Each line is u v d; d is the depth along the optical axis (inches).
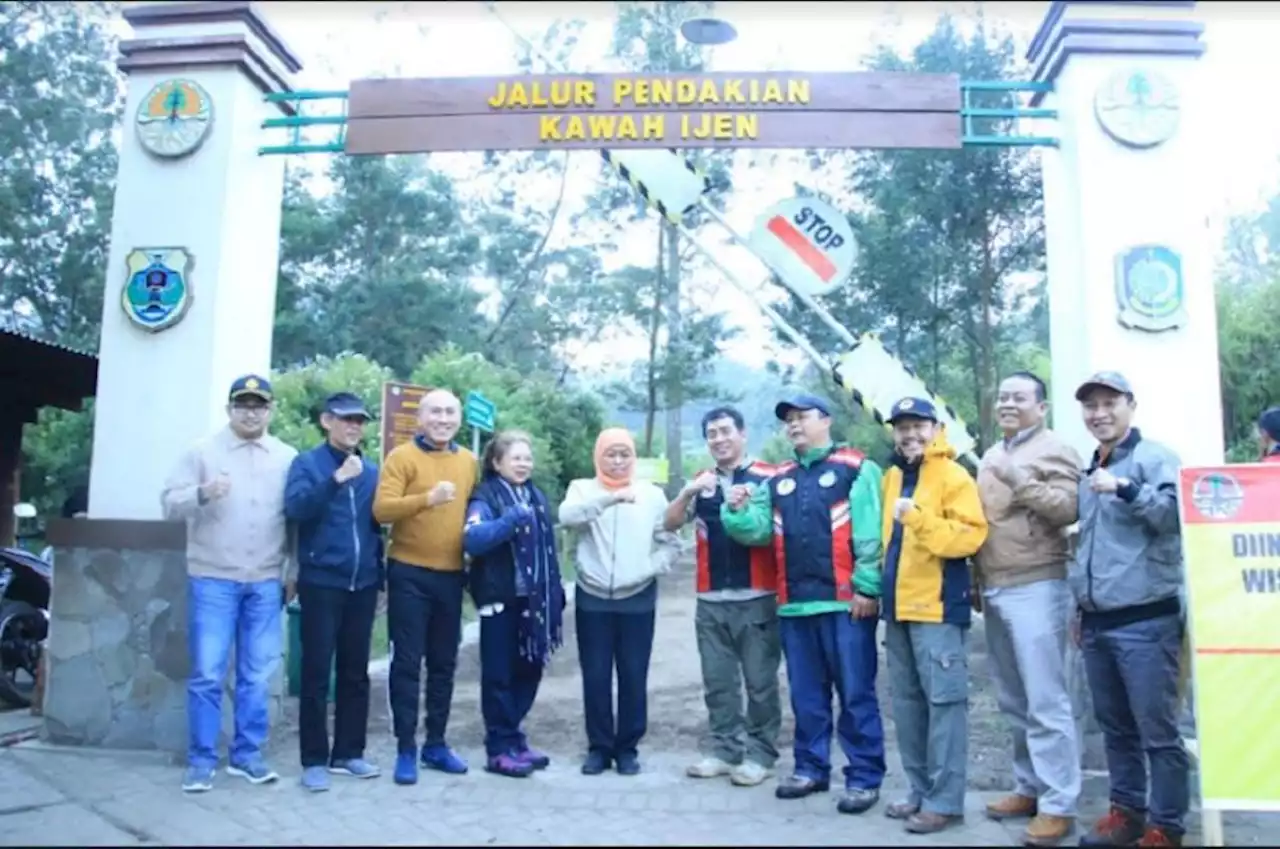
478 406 339.3
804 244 225.3
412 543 187.5
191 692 179.8
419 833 156.6
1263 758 140.2
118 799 173.3
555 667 323.9
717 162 827.4
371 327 984.3
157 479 210.2
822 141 211.6
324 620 182.2
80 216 880.3
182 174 217.9
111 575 210.5
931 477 165.3
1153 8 206.4
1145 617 150.3
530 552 191.9
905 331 634.2
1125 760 155.9
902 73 213.2
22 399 344.5
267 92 229.8
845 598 174.9
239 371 221.5
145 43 221.3
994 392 595.5
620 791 181.9
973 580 175.6
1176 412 194.9
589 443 669.3
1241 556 144.4
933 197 580.1
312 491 179.9
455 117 217.6
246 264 224.2
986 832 160.4
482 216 1144.2
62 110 853.2
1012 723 169.9
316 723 181.6
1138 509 146.2
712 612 193.3
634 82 214.2
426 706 193.9
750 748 190.4
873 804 171.6
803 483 180.1
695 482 188.4
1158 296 196.9
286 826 159.6
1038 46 218.7
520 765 191.3
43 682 240.5
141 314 213.8
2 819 162.1
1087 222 200.1
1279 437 167.5
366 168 997.2
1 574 276.8
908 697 168.6
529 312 1143.0
